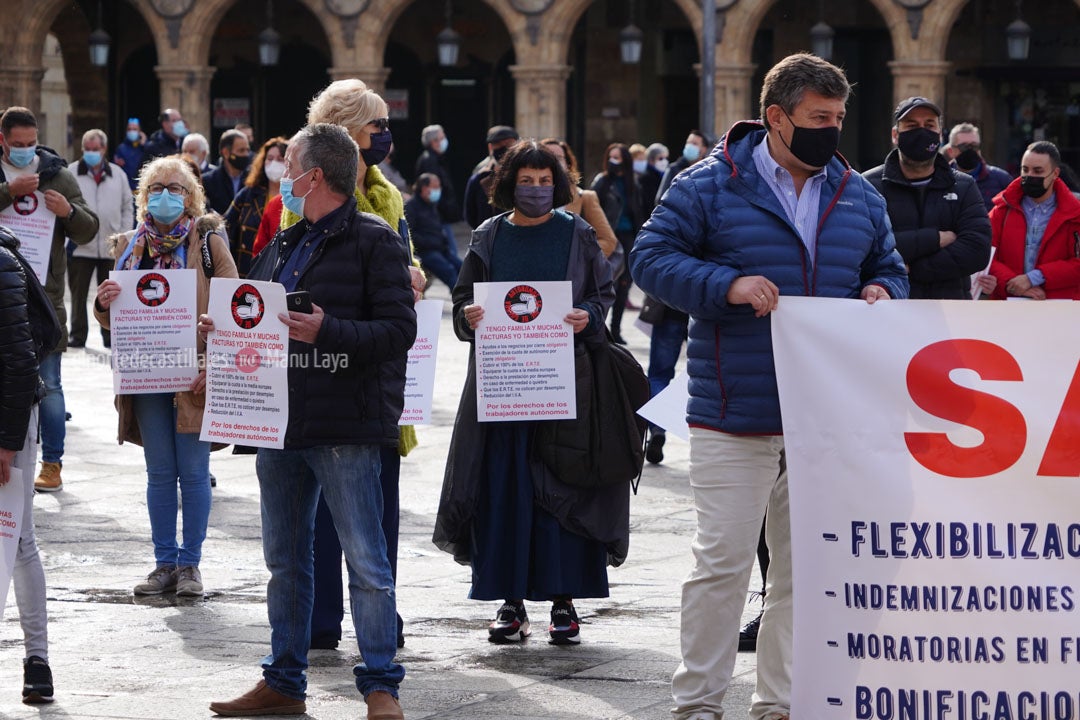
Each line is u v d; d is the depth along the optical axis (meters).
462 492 8.42
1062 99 43.28
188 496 9.82
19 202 12.44
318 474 6.96
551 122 41.59
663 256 6.43
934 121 9.45
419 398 8.44
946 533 5.89
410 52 50.72
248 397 6.80
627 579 10.35
